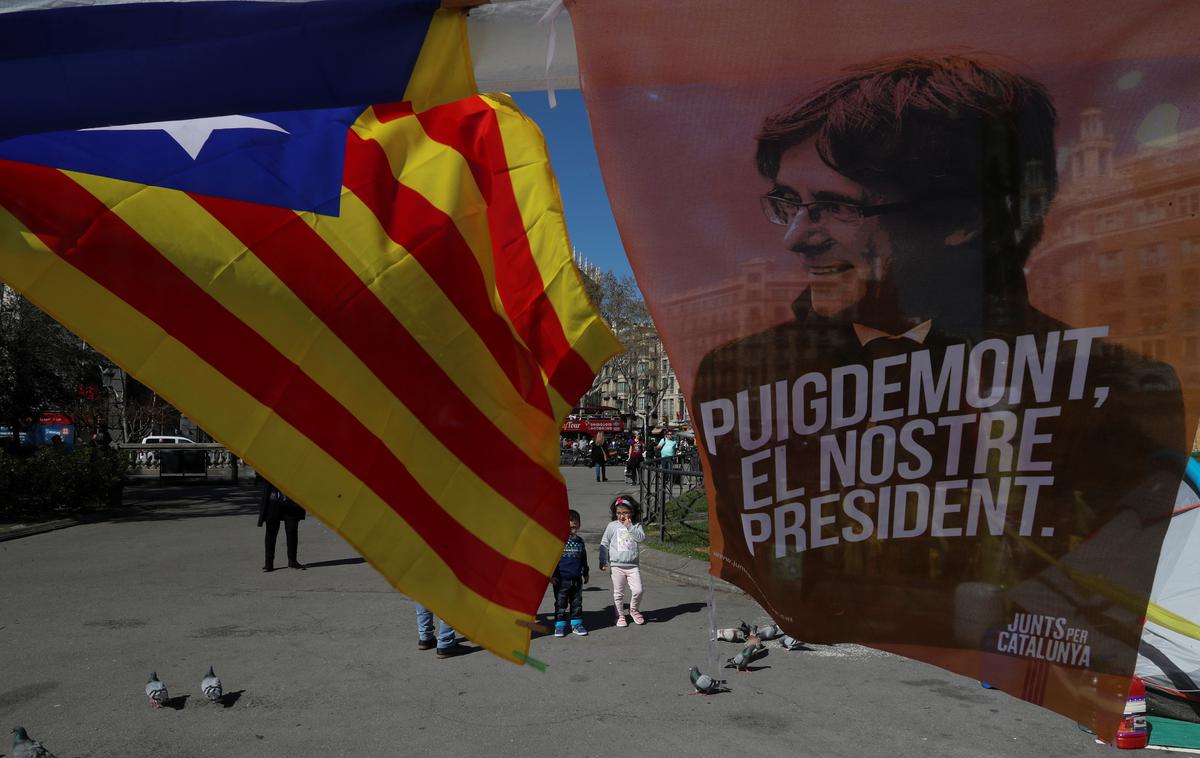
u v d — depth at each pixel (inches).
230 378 70.3
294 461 71.4
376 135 78.2
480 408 78.2
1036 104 60.3
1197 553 232.4
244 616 369.4
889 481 63.7
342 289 74.2
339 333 73.7
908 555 63.6
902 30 60.9
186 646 318.7
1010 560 62.3
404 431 75.3
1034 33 59.9
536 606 77.2
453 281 78.2
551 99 67.9
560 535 79.4
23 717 239.5
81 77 61.9
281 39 62.8
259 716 241.3
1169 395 59.5
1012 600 62.2
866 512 64.1
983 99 60.9
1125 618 60.5
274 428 71.1
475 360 78.3
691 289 63.8
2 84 61.2
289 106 64.0
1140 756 211.2
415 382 76.0
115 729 229.9
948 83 61.1
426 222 77.9
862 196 62.4
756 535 65.1
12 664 293.9
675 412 2300.7
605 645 326.0
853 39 61.3
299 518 494.6
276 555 545.0
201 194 70.9
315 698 258.1
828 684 271.9
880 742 221.0
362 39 62.9
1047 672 61.7
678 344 64.2
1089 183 59.8
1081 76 59.7
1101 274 60.1
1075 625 61.2
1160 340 59.4
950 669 63.1
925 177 61.7
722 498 65.3
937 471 63.0
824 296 63.3
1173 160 58.9
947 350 62.4
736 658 289.3
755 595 65.3
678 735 226.7
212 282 70.1
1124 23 59.0
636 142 62.9
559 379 84.3
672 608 396.2
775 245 63.2
